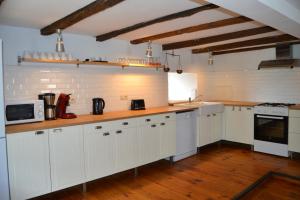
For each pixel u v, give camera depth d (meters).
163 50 4.79
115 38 3.99
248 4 1.99
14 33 3.07
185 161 4.15
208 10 2.64
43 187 2.67
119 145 3.28
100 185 3.24
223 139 5.11
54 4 2.35
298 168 3.72
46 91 3.29
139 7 2.53
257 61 5.11
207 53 5.71
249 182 3.25
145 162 3.60
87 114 3.60
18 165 2.49
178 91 5.36
